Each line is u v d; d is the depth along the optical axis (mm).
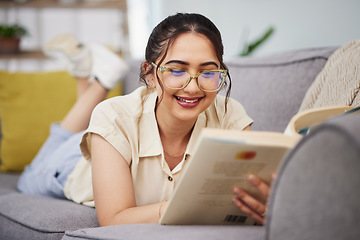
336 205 638
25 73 2666
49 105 2570
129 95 1353
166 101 1139
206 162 875
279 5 3891
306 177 683
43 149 2148
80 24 3822
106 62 2246
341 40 3602
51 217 1363
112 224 1174
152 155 1277
